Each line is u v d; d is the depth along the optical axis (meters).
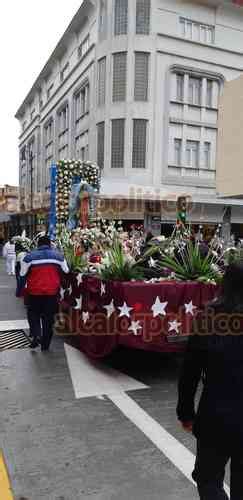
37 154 45.91
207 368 2.08
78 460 3.34
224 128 13.66
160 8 25.48
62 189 15.09
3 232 37.91
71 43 32.78
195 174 27.34
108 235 7.11
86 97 29.12
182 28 26.34
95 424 3.97
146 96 25.34
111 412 4.25
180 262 5.76
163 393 4.80
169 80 25.94
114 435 3.76
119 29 25.12
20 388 4.88
